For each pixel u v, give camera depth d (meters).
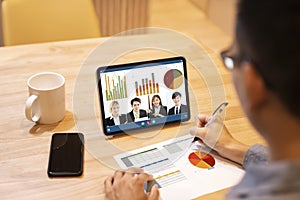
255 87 0.56
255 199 0.57
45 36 1.72
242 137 1.17
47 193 0.97
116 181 0.98
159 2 3.62
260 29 0.53
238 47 0.58
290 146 0.57
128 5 2.94
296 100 0.53
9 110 1.21
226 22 3.26
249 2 0.54
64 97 1.17
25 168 1.03
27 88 1.29
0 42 2.25
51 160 1.05
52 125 1.17
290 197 0.54
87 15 1.76
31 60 1.42
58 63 1.41
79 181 1.01
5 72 1.35
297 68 0.51
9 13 1.65
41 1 1.69
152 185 1.00
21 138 1.12
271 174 0.57
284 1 0.51
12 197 0.95
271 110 0.56
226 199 0.64
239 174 1.05
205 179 1.03
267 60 0.53
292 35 0.51
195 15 3.49
